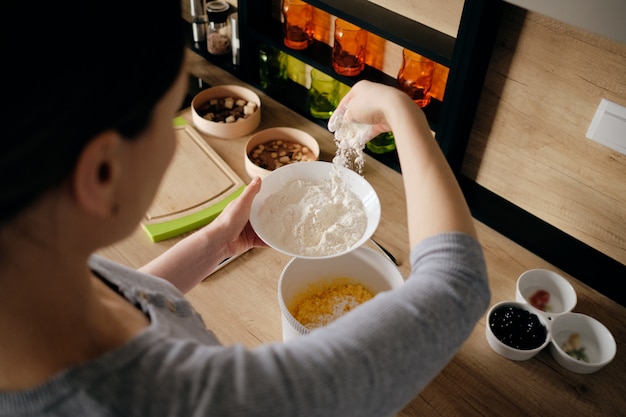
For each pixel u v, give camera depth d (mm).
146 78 289
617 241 1028
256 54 1394
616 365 917
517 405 854
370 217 872
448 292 407
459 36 946
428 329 390
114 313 400
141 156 321
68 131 265
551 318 941
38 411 323
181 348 362
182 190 1126
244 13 1296
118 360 339
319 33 1318
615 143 937
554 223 1105
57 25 248
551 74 970
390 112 557
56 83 253
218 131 1266
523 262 1060
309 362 359
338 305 887
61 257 315
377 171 1226
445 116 1062
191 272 729
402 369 378
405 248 1069
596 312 988
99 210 302
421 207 464
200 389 341
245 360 357
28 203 275
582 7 637
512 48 994
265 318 940
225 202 1111
